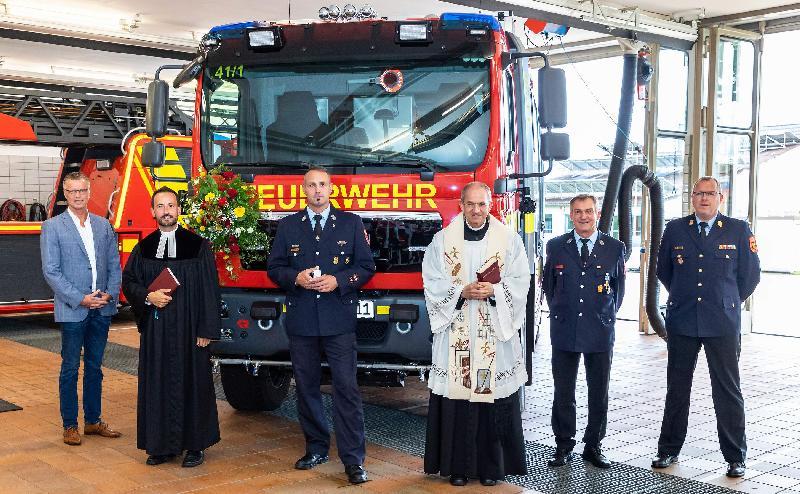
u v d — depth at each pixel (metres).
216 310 5.09
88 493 4.52
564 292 5.11
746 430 6.06
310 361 4.96
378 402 6.89
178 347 5.00
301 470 4.98
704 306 4.96
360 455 4.83
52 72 14.98
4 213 14.70
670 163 11.13
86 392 5.70
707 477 4.92
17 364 8.62
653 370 8.43
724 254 5.00
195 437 5.02
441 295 4.73
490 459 4.71
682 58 10.91
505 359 4.73
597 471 5.02
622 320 12.48
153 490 4.58
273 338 5.33
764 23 10.78
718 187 5.02
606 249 5.14
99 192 11.72
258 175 5.46
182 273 5.04
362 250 4.96
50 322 12.41
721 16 10.56
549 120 5.11
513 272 4.74
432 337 5.10
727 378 4.95
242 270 5.44
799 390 7.51
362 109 5.41
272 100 5.54
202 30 12.19
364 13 5.65
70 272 5.43
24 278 10.88
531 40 11.14
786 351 9.79
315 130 5.45
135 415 6.36
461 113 5.30
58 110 11.23
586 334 5.03
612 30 9.79
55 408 6.61
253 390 6.31
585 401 6.95
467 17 5.35
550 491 4.63
